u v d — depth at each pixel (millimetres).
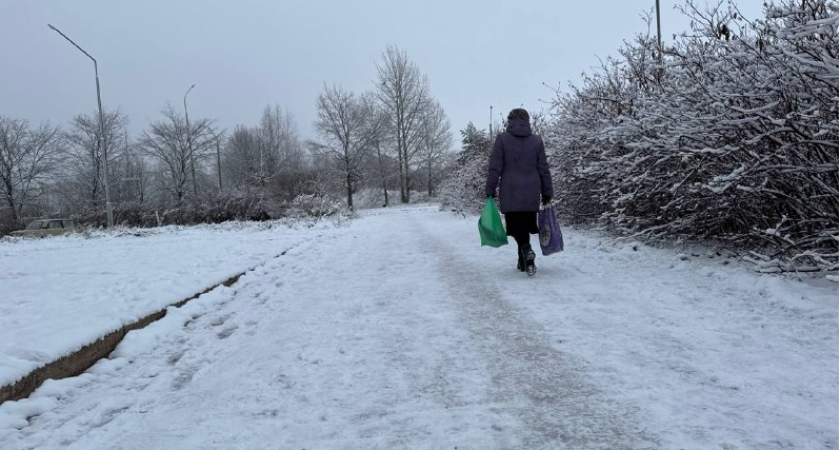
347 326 3881
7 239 18391
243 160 57844
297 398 2574
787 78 3904
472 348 3135
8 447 2299
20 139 43750
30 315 4629
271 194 25297
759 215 4602
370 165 46938
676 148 4695
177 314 4648
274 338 3744
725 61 4508
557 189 8008
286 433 2193
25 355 3154
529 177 5137
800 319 3123
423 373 2785
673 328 3205
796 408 2076
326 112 43500
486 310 3992
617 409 2195
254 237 12977
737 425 1980
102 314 4273
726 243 5355
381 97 47688
